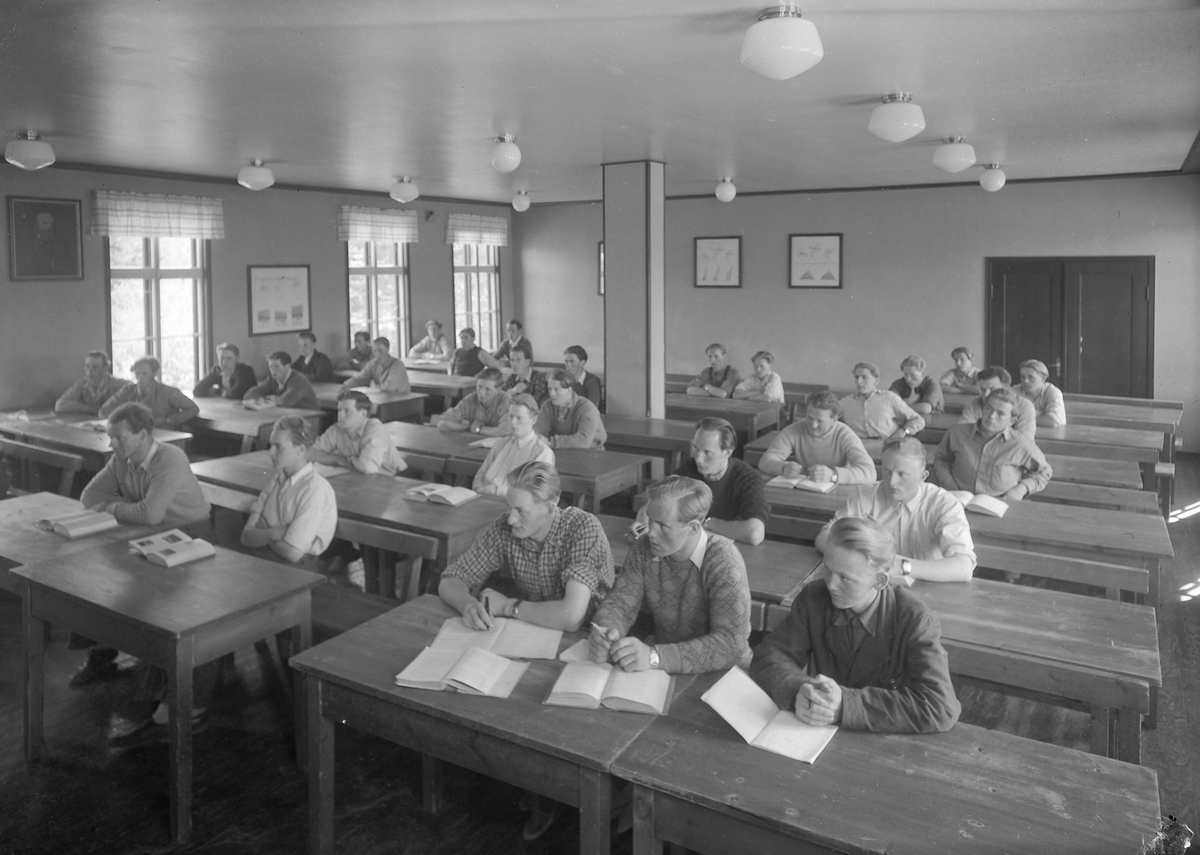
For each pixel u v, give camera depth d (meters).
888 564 2.42
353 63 4.21
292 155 7.65
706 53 4.04
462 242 12.72
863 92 5.00
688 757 2.22
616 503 7.56
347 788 3.41
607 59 4.16
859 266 11.18
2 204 7.82
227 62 4.18
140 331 9.12
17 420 7.38
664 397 8.26
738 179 9.95
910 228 10.84
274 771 3.52
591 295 13.38
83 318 8.48
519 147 7.03
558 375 6.35
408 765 3.58
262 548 4.47
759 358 9.02
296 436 4.21
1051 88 4.95
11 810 3.24
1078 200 9.96
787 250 11.55
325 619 3.85
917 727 2.29
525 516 3.07
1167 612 5.25
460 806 3.32
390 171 8.97
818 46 3.22
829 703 2.30
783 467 5.06
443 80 4.60
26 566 3.61
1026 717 3.96
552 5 3.31
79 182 8.35
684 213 12.12
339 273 11.06
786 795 2.06
